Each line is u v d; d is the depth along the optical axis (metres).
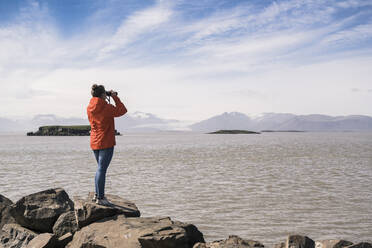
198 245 7.83
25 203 9.63
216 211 18.72
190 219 17.12
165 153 74.06
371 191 24.84
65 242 8.50
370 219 17.05
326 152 74.81
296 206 19.89
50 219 9.48
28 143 149.75
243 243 8.13
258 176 33.78
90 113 8.34
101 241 7.61
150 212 18.53
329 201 21.30
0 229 10.29
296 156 62.91
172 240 7.17
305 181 30.25
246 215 17.91
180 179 31.45
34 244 8.29
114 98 8.64
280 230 15.33
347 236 14.45
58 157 63.50
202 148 97.12
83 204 8.67
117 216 8.48
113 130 8.57
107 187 26.78
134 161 52.78
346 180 30.86
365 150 82.19
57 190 10.52
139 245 7.23
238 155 66.31
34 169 40.88
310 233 14.89
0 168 42.19
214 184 28.31
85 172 37.31
